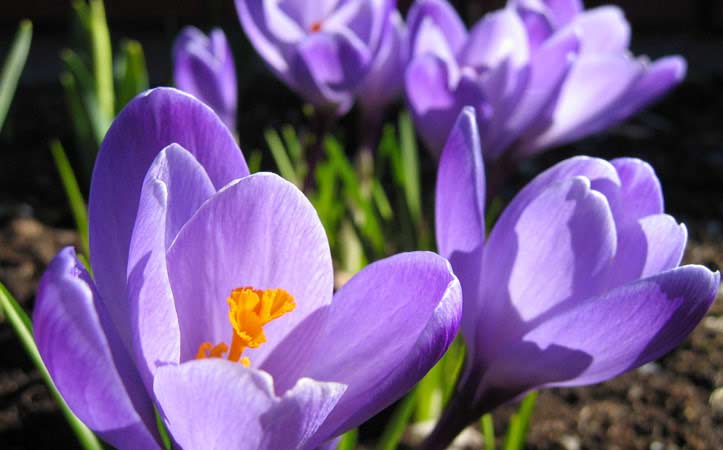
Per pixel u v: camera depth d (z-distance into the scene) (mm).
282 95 1011
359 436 408
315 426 171
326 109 375
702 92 1062
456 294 175
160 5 1552
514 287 208
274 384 187
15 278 536
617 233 207
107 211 188
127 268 176
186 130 191
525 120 334
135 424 173
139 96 188
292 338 186
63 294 166
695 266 193
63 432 393
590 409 439
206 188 186
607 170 209
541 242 205
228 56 388
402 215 507
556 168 211
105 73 570
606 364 202
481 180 206
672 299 193
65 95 992
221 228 181
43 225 636
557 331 200
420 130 328
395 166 504
